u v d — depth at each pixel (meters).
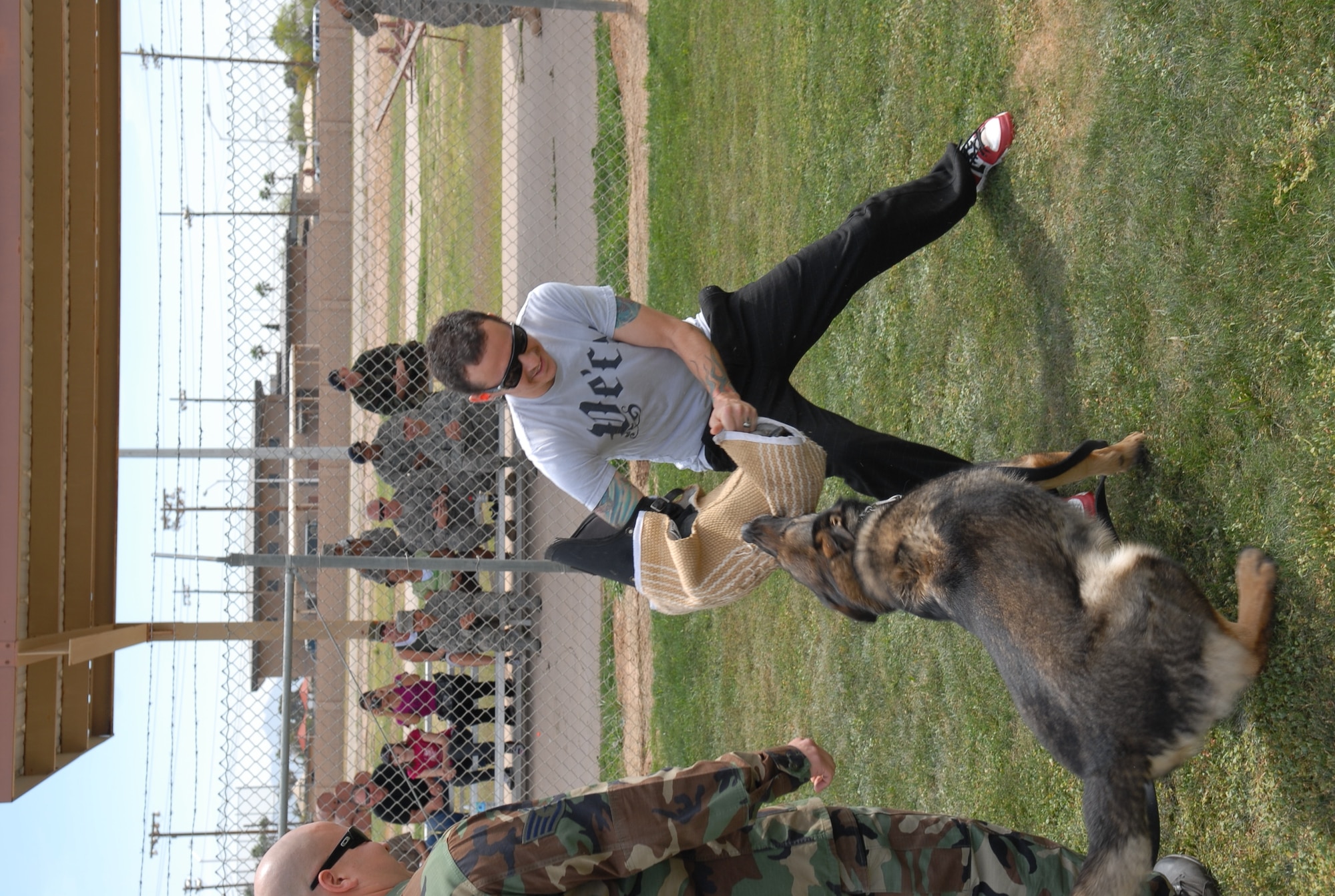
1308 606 2.43
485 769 5.59
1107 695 2.13
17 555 3.48
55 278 3.76
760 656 5.29
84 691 3.91
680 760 5.99
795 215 5.34
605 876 2.12
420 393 5.18
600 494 2.97
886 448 3.04
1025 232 3.52
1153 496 2.94
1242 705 2.58
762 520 2.83
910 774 4.05
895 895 2.37
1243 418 2.63
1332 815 2.35
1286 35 2.50
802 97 5.24
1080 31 3.23
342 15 7.83
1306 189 2.45
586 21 8.34
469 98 10.09
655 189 7.23
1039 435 3.46
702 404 3.13
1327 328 2.40
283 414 6.45
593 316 2.99
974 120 3.83
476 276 9.40
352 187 9.48
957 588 2.44
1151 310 2.95
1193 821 2.77
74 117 3.91
